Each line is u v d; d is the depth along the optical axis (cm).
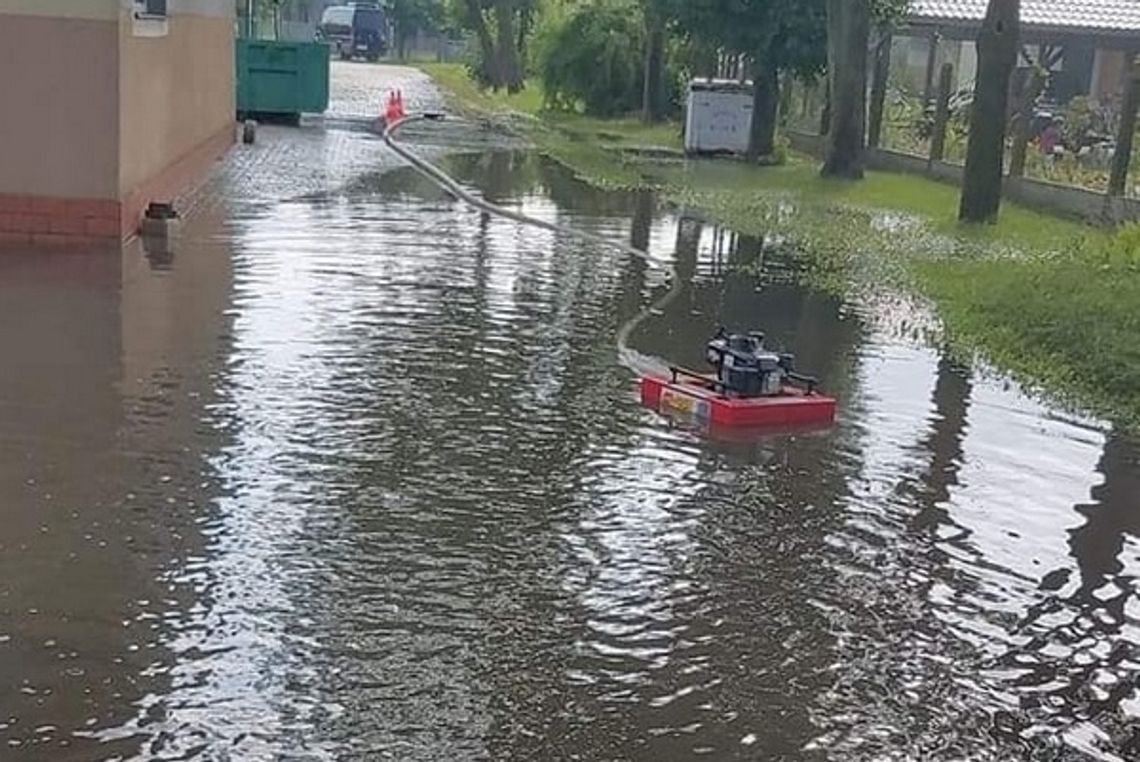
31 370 820
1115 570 630
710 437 787
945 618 568
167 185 1540
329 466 691
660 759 449
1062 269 1238
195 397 787
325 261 1229
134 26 1279
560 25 3984
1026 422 862
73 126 1211
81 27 1196
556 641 523
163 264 1162
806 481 724
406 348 934
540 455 733
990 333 1087
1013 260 1438
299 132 2625
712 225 1692
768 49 2719
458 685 486
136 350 880
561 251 1403
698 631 540
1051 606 587
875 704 494
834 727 476
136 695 466
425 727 459
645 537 630
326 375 852
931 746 468
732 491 700
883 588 594
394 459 709
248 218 1455
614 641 527
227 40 2228
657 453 752
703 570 598
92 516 609
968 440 817
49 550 573
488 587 565
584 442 761
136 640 502
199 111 1861
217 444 711
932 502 705
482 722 464
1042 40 3206
